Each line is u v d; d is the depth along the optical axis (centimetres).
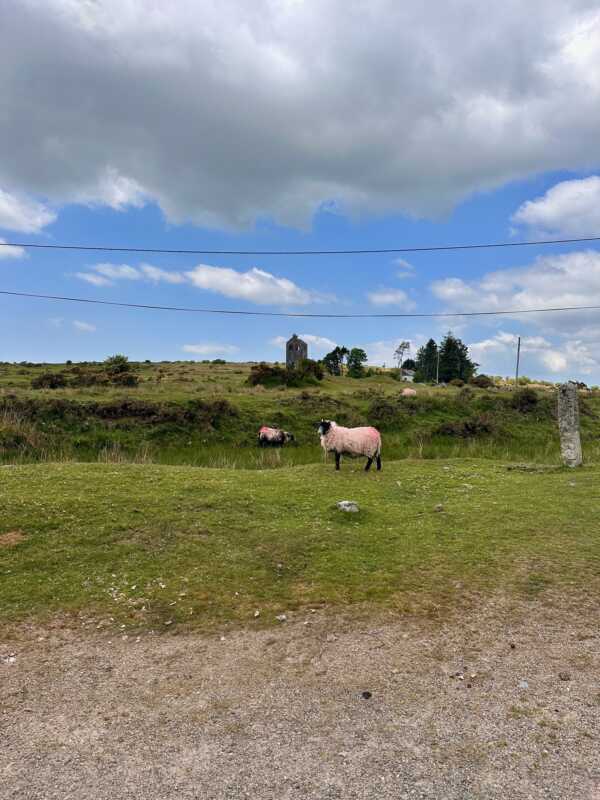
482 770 336
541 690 429
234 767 343
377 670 465
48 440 1953
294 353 6094
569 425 1477
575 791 316
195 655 501
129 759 353
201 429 2273
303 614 581
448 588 639
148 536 793
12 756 358
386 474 1309
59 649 514
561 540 807
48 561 706
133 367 5612
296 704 415
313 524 873
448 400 3073
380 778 330
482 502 1045
